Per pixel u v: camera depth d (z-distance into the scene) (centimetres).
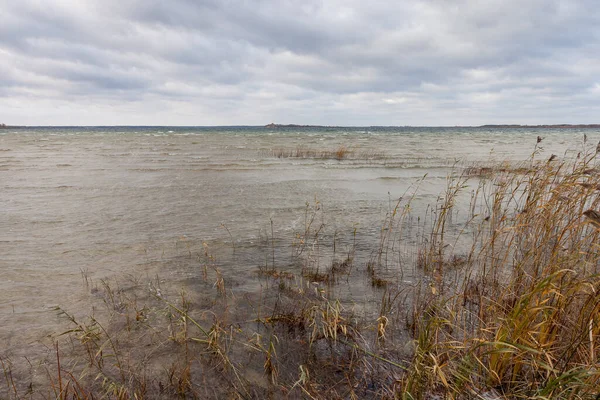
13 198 1060
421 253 628
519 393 276
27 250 640
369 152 2720
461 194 1152
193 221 840
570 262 313
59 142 3784
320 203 1027
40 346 365
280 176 1523
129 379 318
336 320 358
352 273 550
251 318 421
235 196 1120
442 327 363
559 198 379
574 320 296
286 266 579
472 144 3906
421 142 4341
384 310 427
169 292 486
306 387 306
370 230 779
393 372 326
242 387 310
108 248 655
